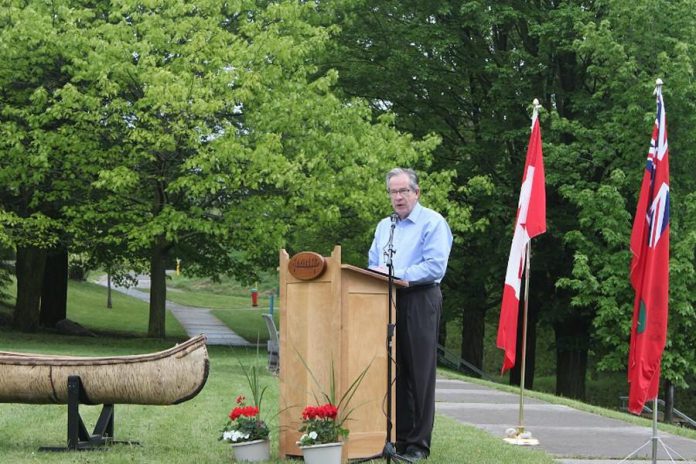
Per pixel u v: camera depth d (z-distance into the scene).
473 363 32.72
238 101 23.08
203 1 24.06
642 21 24.39
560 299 29.75
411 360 7.70
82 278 66.00
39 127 24.70
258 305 66.06
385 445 7.34
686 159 24.50
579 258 24.39
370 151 23.62
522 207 11.46
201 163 22.27
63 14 23.55
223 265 32.75
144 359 7.87
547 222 28.45
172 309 58.25
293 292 7.70
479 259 30.80
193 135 22.16
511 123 29.19
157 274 29.88
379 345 7.62
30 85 25.92
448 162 30.58
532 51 29.91
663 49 24.52
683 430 12.34
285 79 24.27
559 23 26.95
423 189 25.11
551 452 9.45
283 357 7.71
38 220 24.89
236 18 26.22
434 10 29.77
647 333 9.00
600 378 40.41
